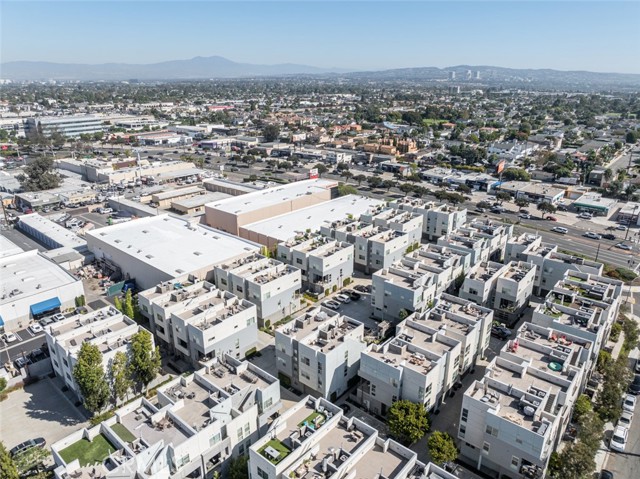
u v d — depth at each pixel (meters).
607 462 67.56
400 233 134.12
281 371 86.00
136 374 81.06
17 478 59.12
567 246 152.50
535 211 191.12
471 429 65.44
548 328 80.69
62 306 112.81
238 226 152.00
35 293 108.50
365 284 126.56
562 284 99.31
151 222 151.50
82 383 72.69
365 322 106.00
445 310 88.19
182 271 112.00
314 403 63.81
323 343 80.31
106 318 86.56
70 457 55.81
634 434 73.19
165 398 65.62
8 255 134.75
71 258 134.75
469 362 85.62
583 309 87.75
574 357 75.12
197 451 59.34
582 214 183.50
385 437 72.19
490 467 64.81
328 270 117.75
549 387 67.06
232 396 65.12
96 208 195.38
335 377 79.56
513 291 101.62
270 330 103.75
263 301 101.81
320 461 54.34
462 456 68.56
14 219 183.00
